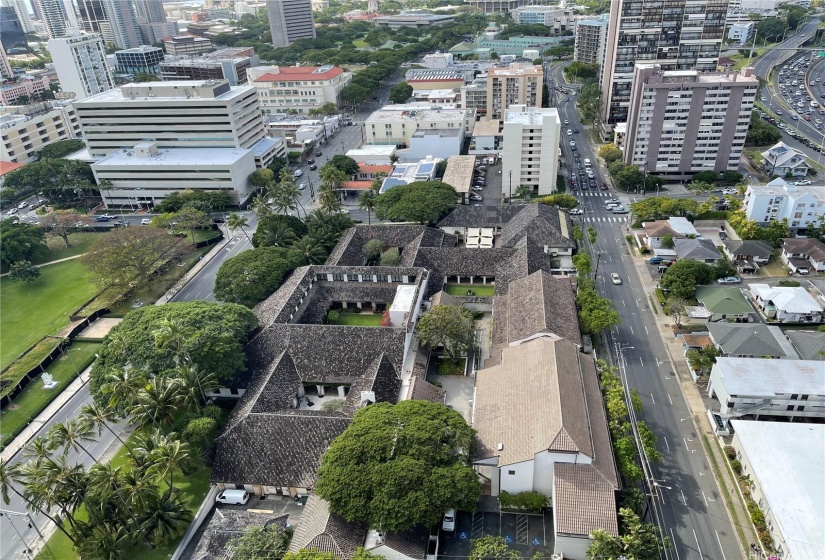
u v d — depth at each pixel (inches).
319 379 4439.0
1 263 6958.7
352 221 7194.9
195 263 6948.8
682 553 3174.2
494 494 3592.5
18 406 4746.6
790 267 5831.7
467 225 6948.8
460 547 3277.6
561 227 6491.1
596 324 4685.0
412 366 4557.1
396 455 3275.1
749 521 3334.2
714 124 7869.1
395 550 3046.3
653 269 6082.7
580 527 3029.0
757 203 6451.8
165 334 4001.0
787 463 3400.6
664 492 3545.8
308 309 5310.0
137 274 6254.9
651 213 6820.9
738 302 5022.1
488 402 3887.8
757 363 4126.5
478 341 5088.6
